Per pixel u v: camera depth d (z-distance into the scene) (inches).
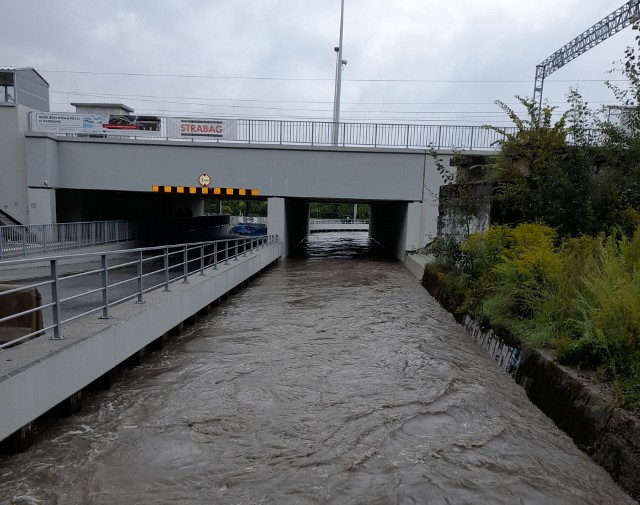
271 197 866.8
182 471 184.9
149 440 207.9
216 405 244.1
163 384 270.8
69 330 243.6
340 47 1208.2
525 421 228.1
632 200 386.9
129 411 235.8
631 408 181.2
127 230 941.2
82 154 823.1
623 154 408.8
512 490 173.9
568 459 193.0
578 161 402.3
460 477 181.9
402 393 261.3
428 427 222.8
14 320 236.5
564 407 217.9
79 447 201.0
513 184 442.6
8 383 173.3
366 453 199.2
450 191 573.6
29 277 579.8
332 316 437.7
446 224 584.7
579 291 270.2
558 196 395.2
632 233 362.6
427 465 190.4
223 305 486.9
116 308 303.1
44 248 686.5
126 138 821.9
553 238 358.6
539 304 289.9
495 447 204.2
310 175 834.8
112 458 193.3
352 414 235.5
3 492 169.3
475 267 418.6
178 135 829.2
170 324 343.9
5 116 790.5
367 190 836.0
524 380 265.1
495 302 336.2
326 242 1491.1
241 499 168.1
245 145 824.9
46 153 796.6
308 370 295.3
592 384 206.8
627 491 167.9
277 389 265.4
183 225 1331.2
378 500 168.4
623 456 172.7
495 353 315.9
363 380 279.7
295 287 601.6
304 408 241.8
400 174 832.3
